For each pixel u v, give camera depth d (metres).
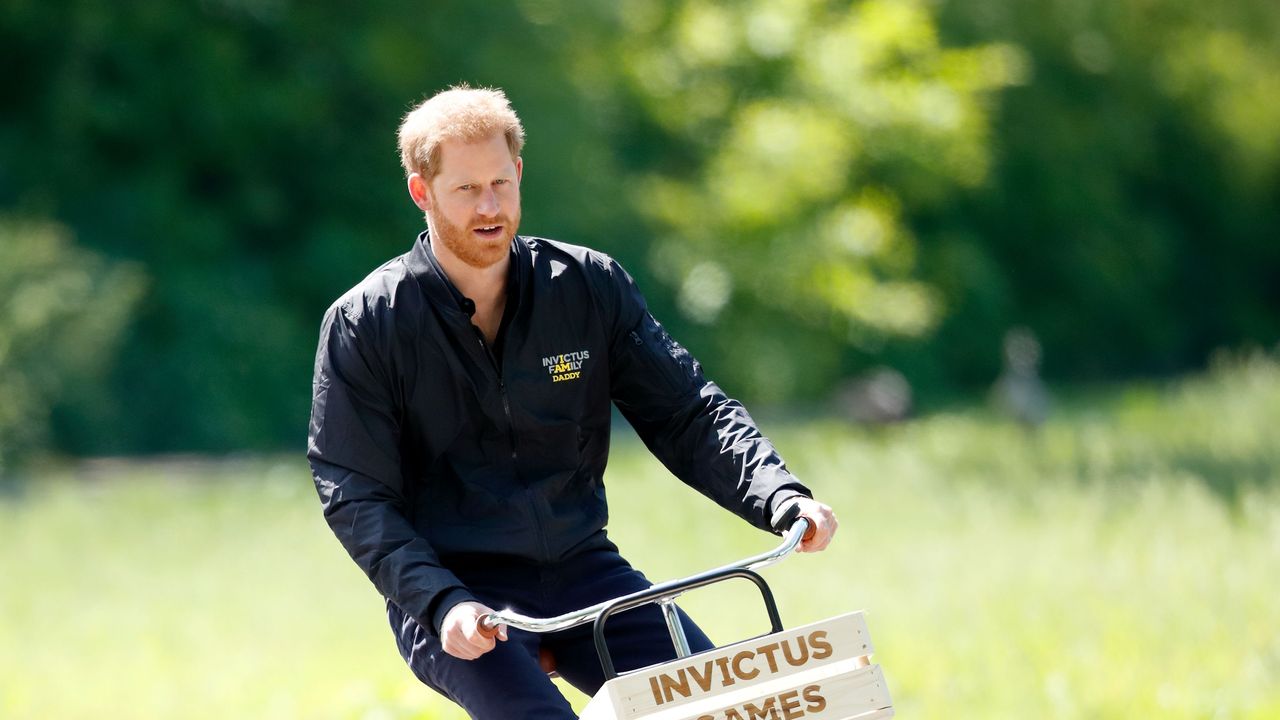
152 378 81.94
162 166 90.19
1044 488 52.91
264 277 90.88
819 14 115.81
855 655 13.02
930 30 114.62
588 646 15.29
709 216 105.00
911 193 115.50
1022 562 38.69
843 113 111.06
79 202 86.62
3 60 87.06
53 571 43.88
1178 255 142.25
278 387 86.69
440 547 14.94
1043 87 128.62
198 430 81.88
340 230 94.19
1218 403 80.19
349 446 14.42
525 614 15.05
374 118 95.62
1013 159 127.62
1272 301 148.25
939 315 115.44
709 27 110.06
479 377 14.70
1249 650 27.92
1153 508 45.59
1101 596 33.53
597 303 15.12
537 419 14.95
